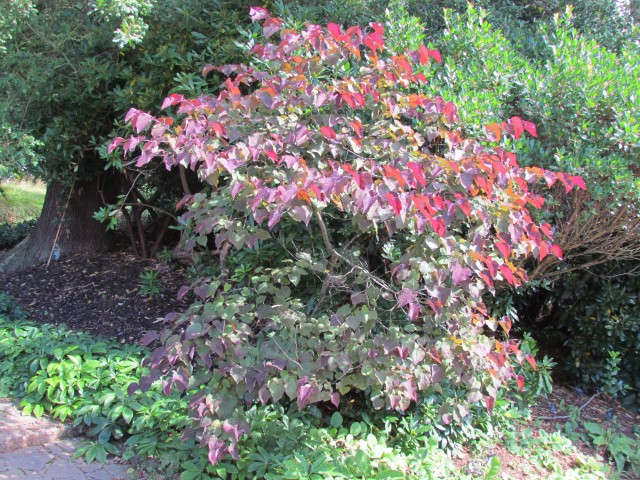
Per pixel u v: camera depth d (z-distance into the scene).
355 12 4.30
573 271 4.43
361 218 2.45
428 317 2.70
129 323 4.89
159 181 6.46
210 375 2.60
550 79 3.74
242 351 2.49
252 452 2.89
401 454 3.07
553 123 3.64
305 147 2.70
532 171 2.78
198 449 2.97
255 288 2.99
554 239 3.70
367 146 2.74
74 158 5.59
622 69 3.83
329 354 2.53
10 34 3.68
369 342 2.59
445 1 4.88
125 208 6.35
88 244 6.50
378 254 3.38
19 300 5.37
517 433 3.67
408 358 2.55
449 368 2.64
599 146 3.54
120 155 4.68
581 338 4.53
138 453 3.04
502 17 5.01
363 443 3.00
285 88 2.77
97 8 3.47
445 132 2.77
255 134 2.55
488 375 2.79
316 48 2.80
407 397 2.62
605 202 3.43
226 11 4.25
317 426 3.28
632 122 3.39
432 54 2.85
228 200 2.60
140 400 3.37
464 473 3.20
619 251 3.76
